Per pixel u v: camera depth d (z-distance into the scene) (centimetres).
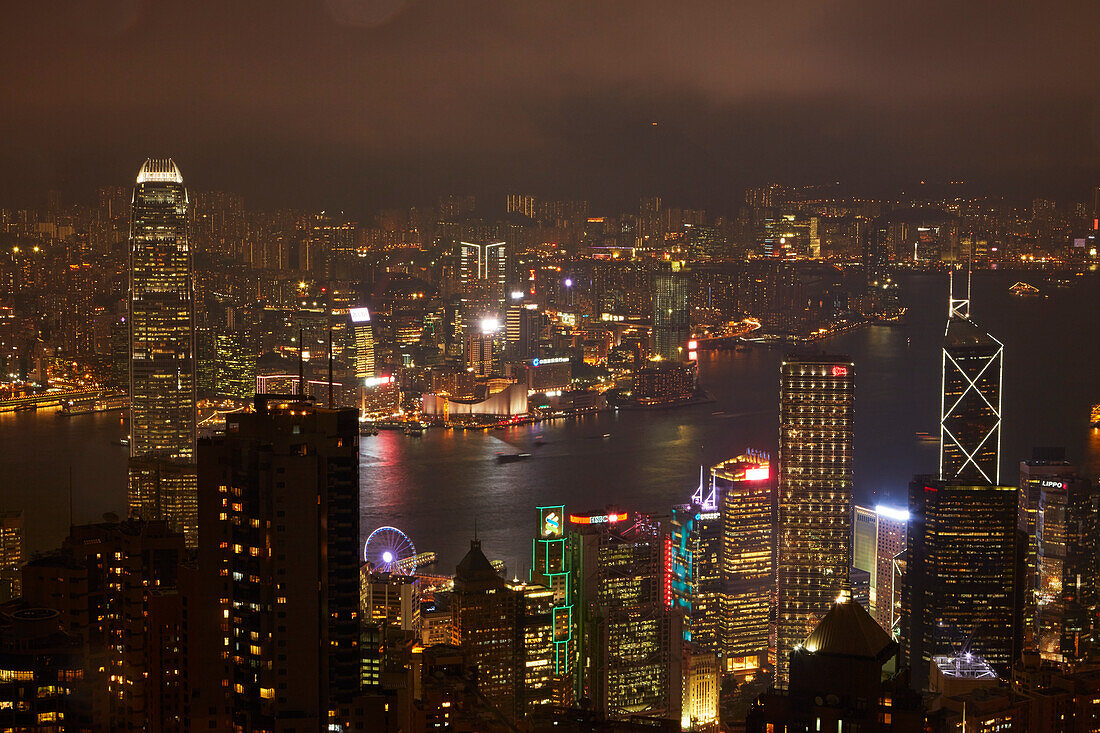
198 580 13925
